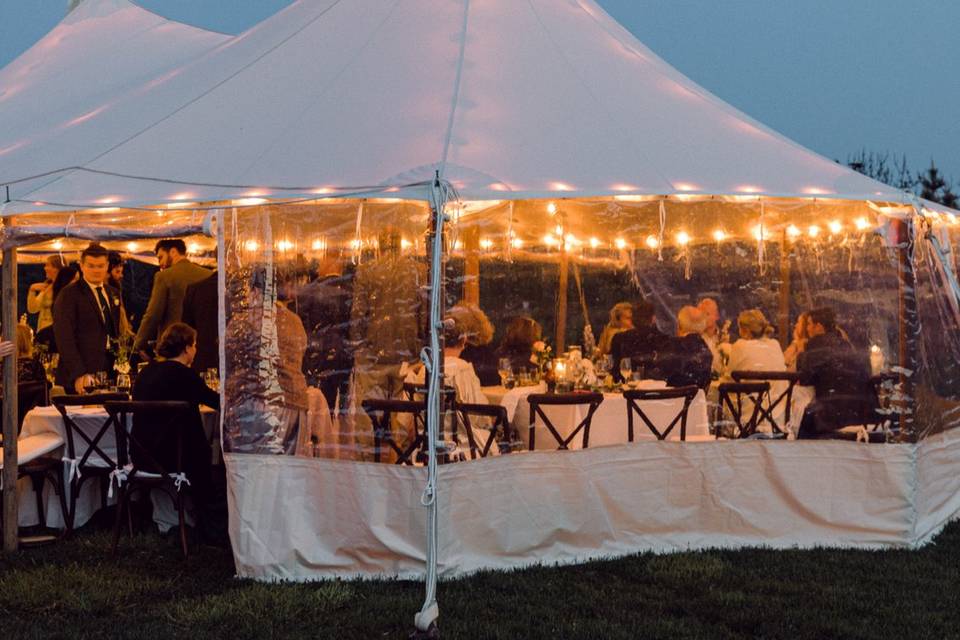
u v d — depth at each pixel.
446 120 6.37
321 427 6.12
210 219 6.27
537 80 7.00
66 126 7.91
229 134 6.70
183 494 7.11
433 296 5.64
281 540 6.10
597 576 6.19
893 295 6.89
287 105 6.83
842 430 6.92
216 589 5.97
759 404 6.94
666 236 6.93
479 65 6.97
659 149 6.70
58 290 9.62
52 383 9.34
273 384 6.16
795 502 6.91
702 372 6.90
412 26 7.32
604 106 6.94
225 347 6.18
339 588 5.81
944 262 7.27
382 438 6.04
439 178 5.69
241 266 6.22
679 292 6.94
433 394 5.55
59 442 7.20
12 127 8.86
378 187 5.77
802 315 6.96
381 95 6.73
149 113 7.26
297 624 5.33
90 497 7.36
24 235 6.59
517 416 6.37
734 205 6.95
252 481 6.14
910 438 6.85
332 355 6.11
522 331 6.53
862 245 6.93
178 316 8.88
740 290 6.96
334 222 6.14
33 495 7.30
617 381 6.82
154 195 6.18
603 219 6.85
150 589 5.96
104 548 6.85
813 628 5.29
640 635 5.17
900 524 6.85
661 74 7.73
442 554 5.98
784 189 6.52
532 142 6.39
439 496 5.97
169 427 6.68
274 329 6.17
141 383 6.84
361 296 6.10
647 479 6.77
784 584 6.01
